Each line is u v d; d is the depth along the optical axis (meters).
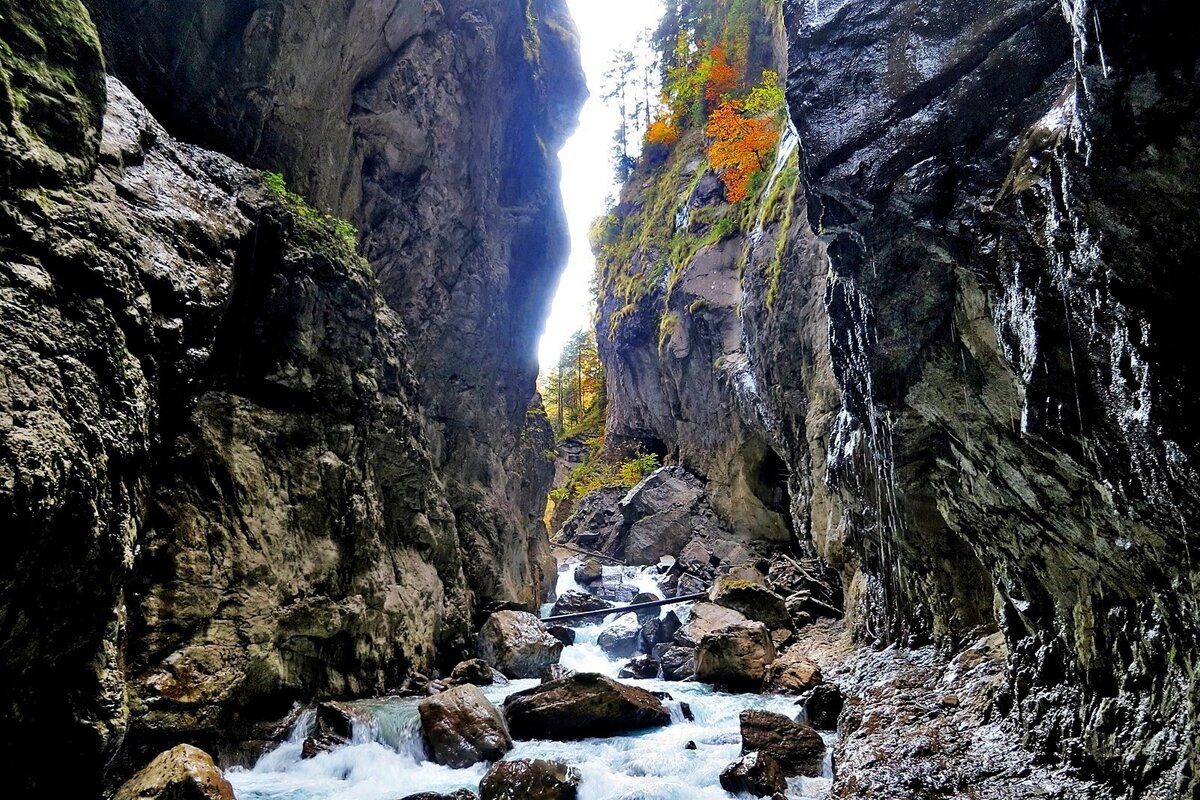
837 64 7.44
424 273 19.20
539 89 25.09
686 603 24.03
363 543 13.03
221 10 12.91
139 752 8.45
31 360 5.91
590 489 43.94
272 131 14.15
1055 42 6.12
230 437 10.62
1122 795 6.05
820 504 19.09
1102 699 6.79
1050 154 4.96
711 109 39.19
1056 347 5.49
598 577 30.61
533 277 25.34
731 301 30.17
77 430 6.20
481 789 8.51
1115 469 5.30
